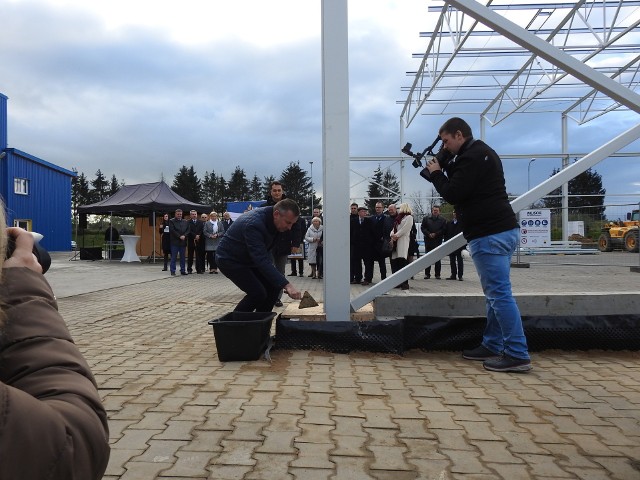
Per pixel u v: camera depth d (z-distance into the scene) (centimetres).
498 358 399
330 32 467
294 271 1443
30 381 82
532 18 1359
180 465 226
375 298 506
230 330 403
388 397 323
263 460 232
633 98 446
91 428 80
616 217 2172
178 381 352
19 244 99
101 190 9075
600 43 1344
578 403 315
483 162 378
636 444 255
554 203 2358
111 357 422
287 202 446
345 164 472
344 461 232
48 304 95
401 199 2206
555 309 496
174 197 2042
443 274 1498
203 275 1409
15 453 68
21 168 2794
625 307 498
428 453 242
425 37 1517
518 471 224
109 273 1454
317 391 333
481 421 284
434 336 448
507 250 387
